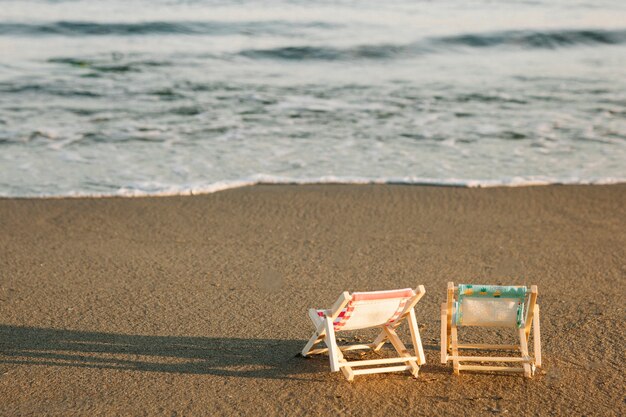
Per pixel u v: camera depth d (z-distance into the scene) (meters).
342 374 5.73
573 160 12.69
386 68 19.95
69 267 8.00
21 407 5.17
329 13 25.34
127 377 5.64
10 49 20.77
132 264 8.10
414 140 13.81
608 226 9.57
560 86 18.00
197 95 16.92
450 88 17.80
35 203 10.30
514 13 25.56
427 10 25.94
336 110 15.82
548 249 8.72
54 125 14.50
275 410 5.18
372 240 8.95
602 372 5.75
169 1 26.42
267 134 14.11
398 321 5.84
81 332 6.43
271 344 6.25
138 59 20.16
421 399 5.36
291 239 8.96
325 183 11.32
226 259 8.28
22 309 6.89
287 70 19.56
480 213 10.02
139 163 12.34
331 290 7.44
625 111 15.84
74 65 19.38
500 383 5.61
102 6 25.61
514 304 5.58
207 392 5.43
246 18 24.53
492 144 13.59
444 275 7.89
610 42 22.88
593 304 7.09
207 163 12.37
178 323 6.62
